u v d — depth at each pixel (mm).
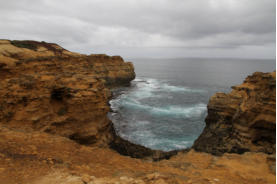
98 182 5340
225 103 25125
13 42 55906
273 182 8656
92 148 11531
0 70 28594
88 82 22750
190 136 30625
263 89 21375
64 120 19578
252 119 20438
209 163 11844
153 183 5910
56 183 5266
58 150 9258
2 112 16609
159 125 35281
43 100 18859
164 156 22531
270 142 19641
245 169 10406
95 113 22281
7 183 5180
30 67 32500
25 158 7164
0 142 8477
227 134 23359
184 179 7051
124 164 9297
